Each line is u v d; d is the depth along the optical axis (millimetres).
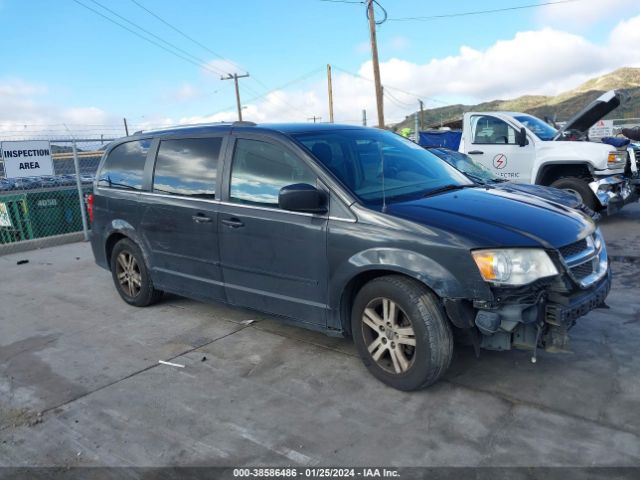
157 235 5137
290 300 4086
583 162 8727
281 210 4031
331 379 3844
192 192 4754
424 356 3363
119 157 5695
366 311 3666
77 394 3824
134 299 5711
